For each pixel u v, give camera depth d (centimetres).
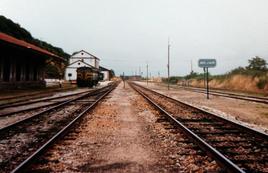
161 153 673
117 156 647
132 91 3594
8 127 928
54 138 739
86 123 1060
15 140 800
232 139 833
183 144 756
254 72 4441
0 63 2711
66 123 1091
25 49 2702
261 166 584
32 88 3434
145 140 807
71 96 2625
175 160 618
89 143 762
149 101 1928
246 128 929
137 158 633
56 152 665
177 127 998
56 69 8281
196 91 3844
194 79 7269
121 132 917
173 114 1404
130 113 1402
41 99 2153
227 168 536
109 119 1177
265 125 1145
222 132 922
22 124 1053
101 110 1461
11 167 566
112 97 2461
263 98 2477
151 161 612
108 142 779
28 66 3541
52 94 2798
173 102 2038
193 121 1180
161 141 794
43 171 537
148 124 1076
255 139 830
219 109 1705
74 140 790
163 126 1025
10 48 2798
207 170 548
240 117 1366
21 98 2145
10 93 2475
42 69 4109
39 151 613
